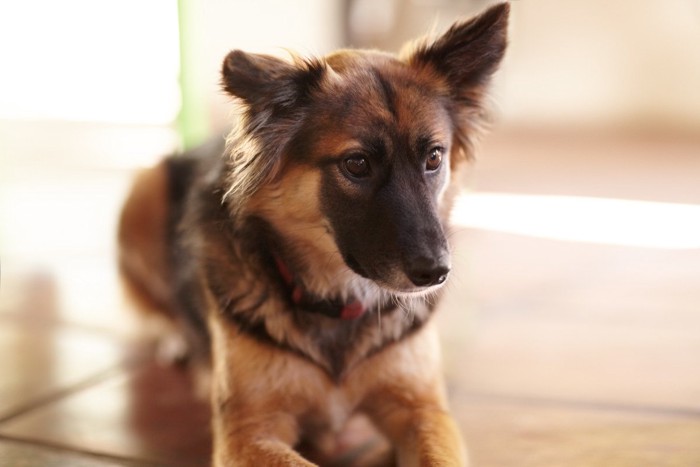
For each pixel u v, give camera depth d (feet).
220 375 4.45
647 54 15.51
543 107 16.29
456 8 7.85
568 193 10.07
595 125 16.19
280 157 4.40
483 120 4.71
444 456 4.21
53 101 6.34
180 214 5.12
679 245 7.48
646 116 15.92
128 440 4.56
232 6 10.59
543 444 4.48
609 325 5.64
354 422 4.78
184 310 5.01
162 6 5.63
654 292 6.15
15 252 6.39
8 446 4.50
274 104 4.33
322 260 4.43
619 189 10.23
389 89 4.39
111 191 6.34
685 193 9.83
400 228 4.23
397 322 4.48
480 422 4.66
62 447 4.50
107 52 5.99
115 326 5.73
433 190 4.41
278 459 4.18
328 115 4.36
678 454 4.38
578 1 15.51
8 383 5.03
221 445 4.33
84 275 6.39
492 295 6.16
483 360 5.24
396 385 4.48
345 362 4.47
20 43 6.21
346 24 12.97
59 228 6.44
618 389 4.90
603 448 4.44
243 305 4.42
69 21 6.03
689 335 5.47
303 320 4.44
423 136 4.36
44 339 5.54
